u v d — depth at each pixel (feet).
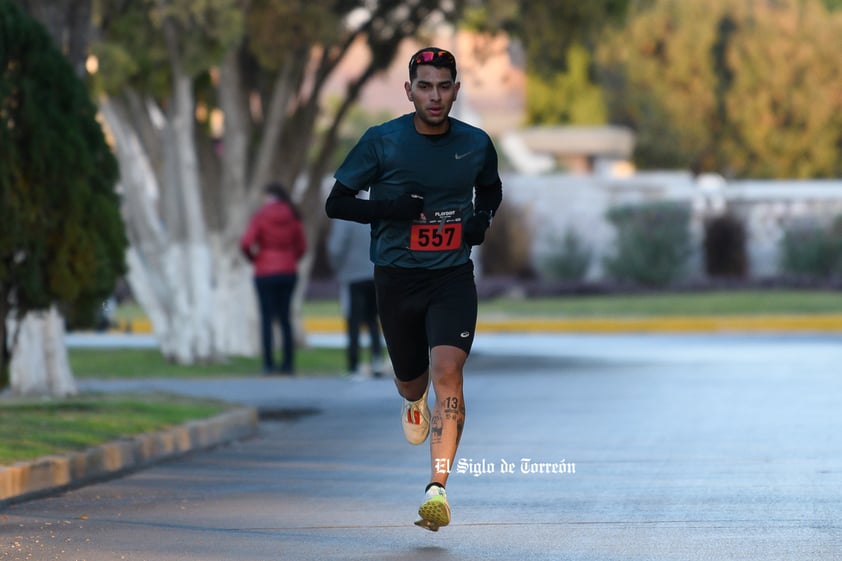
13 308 119.75
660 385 159.84
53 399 129.90
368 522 75.31
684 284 375.25
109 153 123.24
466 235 73.15
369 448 110.01
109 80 160.45
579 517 75.61
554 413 131.44
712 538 68.85
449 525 73.92
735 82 552.41
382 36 209.56
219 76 193.36
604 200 391.86
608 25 212.43
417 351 75.46
